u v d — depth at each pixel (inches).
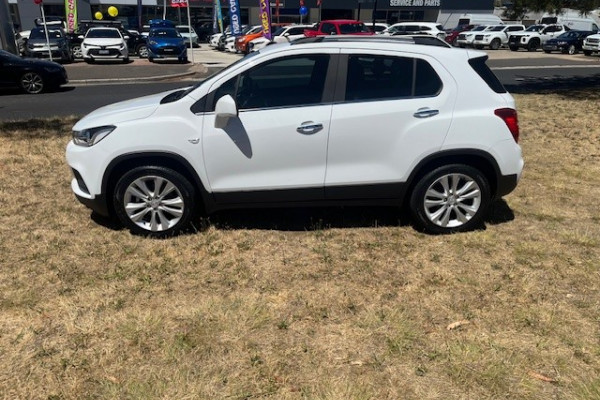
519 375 113.7
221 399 106.3
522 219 197.3
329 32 962.1
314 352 121.2
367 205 178.4
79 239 177.8
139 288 147.6
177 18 1760.6
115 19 1688.0
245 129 167.0
